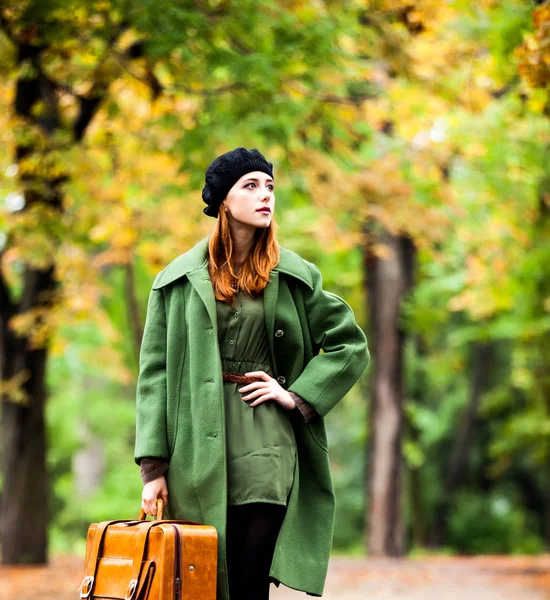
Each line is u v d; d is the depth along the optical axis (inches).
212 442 191.9
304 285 203.0
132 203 657.6
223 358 198.1
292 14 530.3
